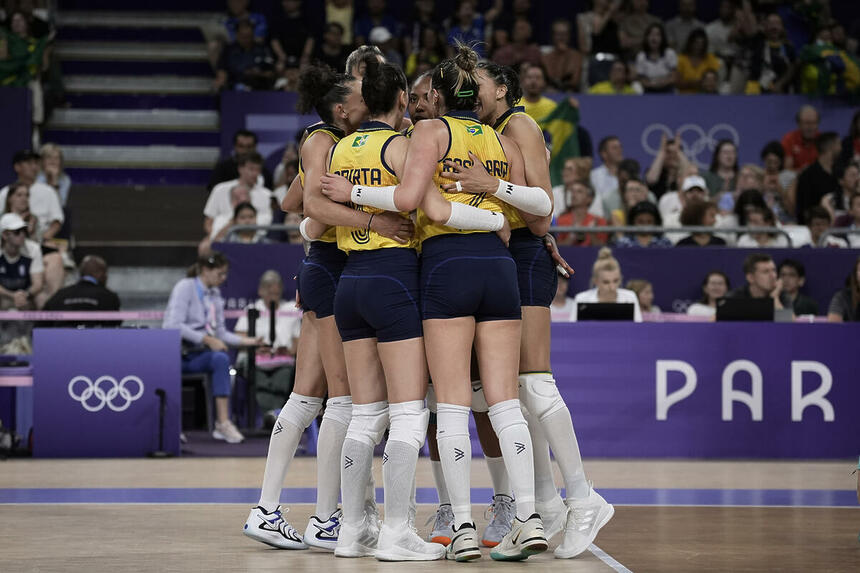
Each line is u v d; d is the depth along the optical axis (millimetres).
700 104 21359
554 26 22281
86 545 7184
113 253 20594
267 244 16062
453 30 22891
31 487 10453
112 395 13367
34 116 21891
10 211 18328
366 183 6844
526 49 22172
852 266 16141
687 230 16141
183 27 24844
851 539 7469
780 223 19656
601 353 13336
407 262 6820
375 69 7008
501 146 7059
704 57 22422
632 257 16141
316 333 7469
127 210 21984
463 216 6645
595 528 6914
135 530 7852
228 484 10688
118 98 23859
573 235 17531
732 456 13258
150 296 20000
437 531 7445
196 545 7242
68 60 24266
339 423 7266
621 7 23297
